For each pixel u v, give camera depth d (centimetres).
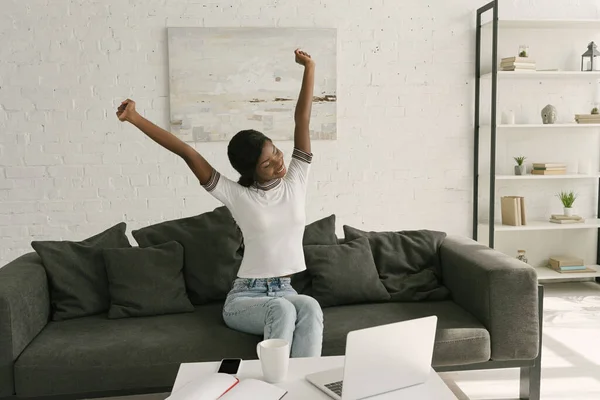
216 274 309
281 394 176
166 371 254
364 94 484
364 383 175
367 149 488
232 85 465
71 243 307
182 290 303
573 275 482
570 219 488
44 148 455
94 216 464
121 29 454
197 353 256
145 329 274
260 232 260
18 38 445
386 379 179
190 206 472
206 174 259
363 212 492
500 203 505
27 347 257
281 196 263
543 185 510
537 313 275
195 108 464
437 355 268
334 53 473
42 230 461
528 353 274
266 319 248
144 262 300
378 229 495
